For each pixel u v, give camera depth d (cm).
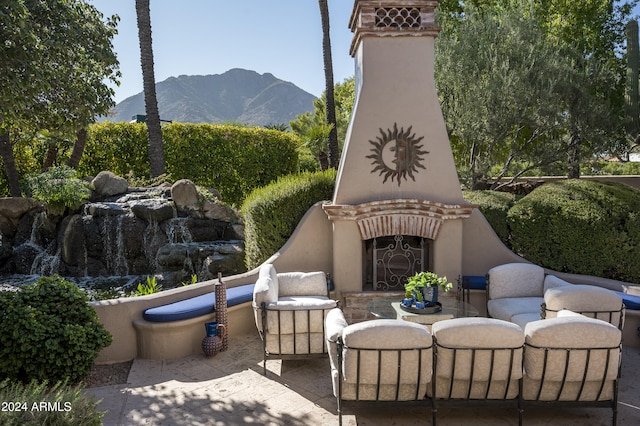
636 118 1139
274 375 550
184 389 511
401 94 729
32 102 635
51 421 306
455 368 395
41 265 1163
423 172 737
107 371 562
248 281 735
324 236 786
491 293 678
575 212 748
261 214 811
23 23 564
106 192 1238
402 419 441
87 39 735
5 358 471
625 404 470
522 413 426
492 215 821
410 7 724
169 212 1133
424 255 768
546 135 1138
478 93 1032
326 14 1446
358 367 391
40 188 1145
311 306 550
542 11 1461
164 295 638
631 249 726
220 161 1580
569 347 394
